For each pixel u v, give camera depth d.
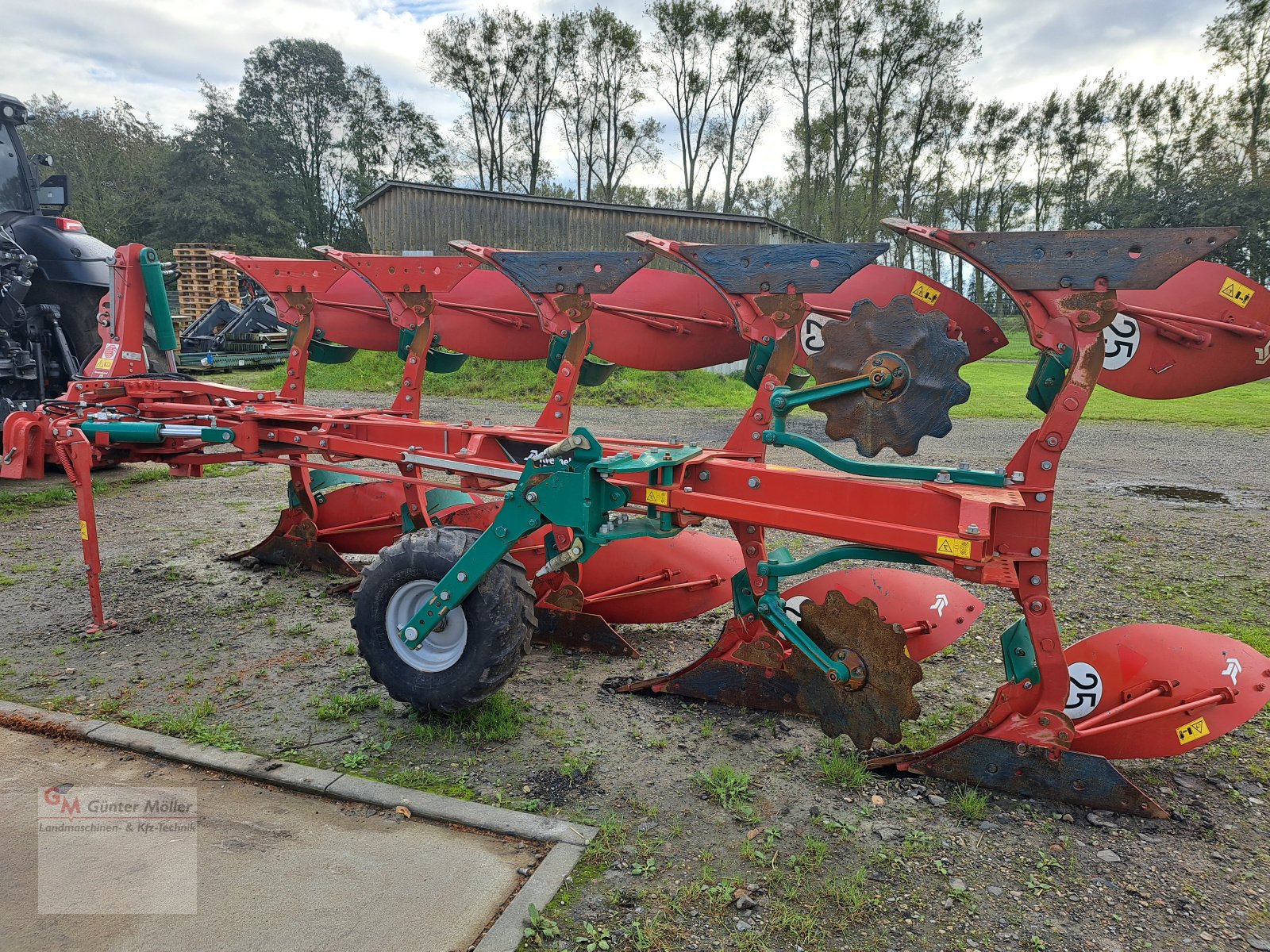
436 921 2.30
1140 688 3.08
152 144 45.62
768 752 3.31
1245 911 2.41
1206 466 9.80
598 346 4.62
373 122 50.62
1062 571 5.68
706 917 2.34
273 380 16.45
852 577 3.83
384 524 5.35
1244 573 5.65
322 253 4.96
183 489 8.06
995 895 2.46
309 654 4.17
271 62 47.66
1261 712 3.69
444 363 5.64
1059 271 2.67
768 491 3.10
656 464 3.16
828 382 2.96
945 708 3.70
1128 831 2.80
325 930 2.25
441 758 3.20
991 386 18.41
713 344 4.48
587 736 3.42
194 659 4.09
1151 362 3.33
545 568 3.27
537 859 2.59
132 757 3.18
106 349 5.60
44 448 4.98
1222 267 3.18
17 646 4.22
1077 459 10.34
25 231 8.02
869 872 2.56
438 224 19.72
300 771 3.02
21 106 8.23
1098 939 2.28
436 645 3.41
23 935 2.21
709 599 4.37
